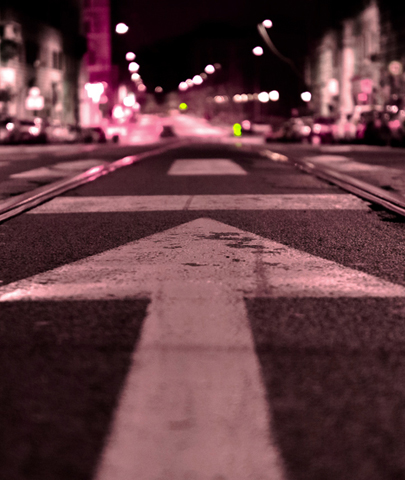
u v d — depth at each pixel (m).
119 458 1.64
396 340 2.53
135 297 3.20
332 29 58.03
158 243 4.70
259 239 4.84
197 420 1.83
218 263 3.99
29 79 50.97
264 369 2.22
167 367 2.24
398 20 43.34
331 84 56.41
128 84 91.62
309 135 36.34
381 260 4.07
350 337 2.56
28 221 5.86
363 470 1.58
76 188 8.71
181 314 2.89
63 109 58.31
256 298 3.16
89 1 67.19
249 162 14.01
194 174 10.84
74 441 1.72
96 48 67.94
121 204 6.96
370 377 2.15
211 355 2.36
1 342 2.54
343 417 1.85
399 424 1.81
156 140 41.59
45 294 3.27
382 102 45.53
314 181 9.62
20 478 1.55
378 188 8.31
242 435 1.75
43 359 2.34
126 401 1.96
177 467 1.59
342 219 5.88
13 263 4.06
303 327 2.69
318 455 1.65
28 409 1.92
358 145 26.52
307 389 2.05
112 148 22.91
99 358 2.34
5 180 10.16
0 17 46.91
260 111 91.62
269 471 1.58
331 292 3.26
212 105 126.06
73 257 4.23
